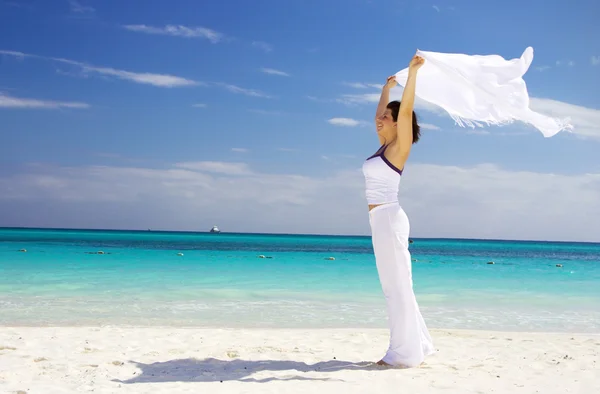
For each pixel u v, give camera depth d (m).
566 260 41.88
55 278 16.27
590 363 5.98
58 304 11.15
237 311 10.84
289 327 9.20
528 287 16.75
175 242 69.31
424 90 6.17
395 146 5.59
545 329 9.55
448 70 5.50
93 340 7.12
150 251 37.66
